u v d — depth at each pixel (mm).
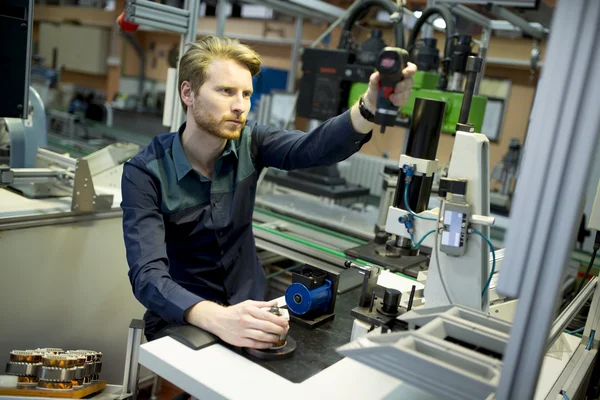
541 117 708
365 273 1251
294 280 1295
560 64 687
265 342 1079
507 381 772
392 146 4305
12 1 1525
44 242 1833
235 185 1569
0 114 1570
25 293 1821
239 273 1674
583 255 2324
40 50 7570
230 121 1379
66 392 1526
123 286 2139
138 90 6832
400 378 838
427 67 2170
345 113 1394
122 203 1425
